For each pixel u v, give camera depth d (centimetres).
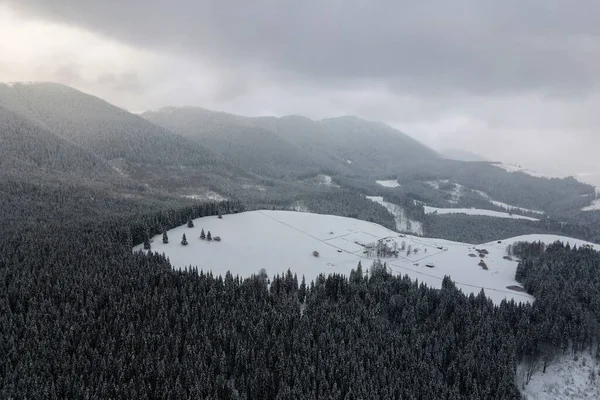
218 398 8731
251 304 12369
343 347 10762
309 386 9394
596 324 12794
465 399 10006
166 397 8406
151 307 11450
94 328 10212
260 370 9369
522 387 11481
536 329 12438
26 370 8525
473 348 11569
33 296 11512
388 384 9969
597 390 11375
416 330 12500
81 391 8069
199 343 10069
